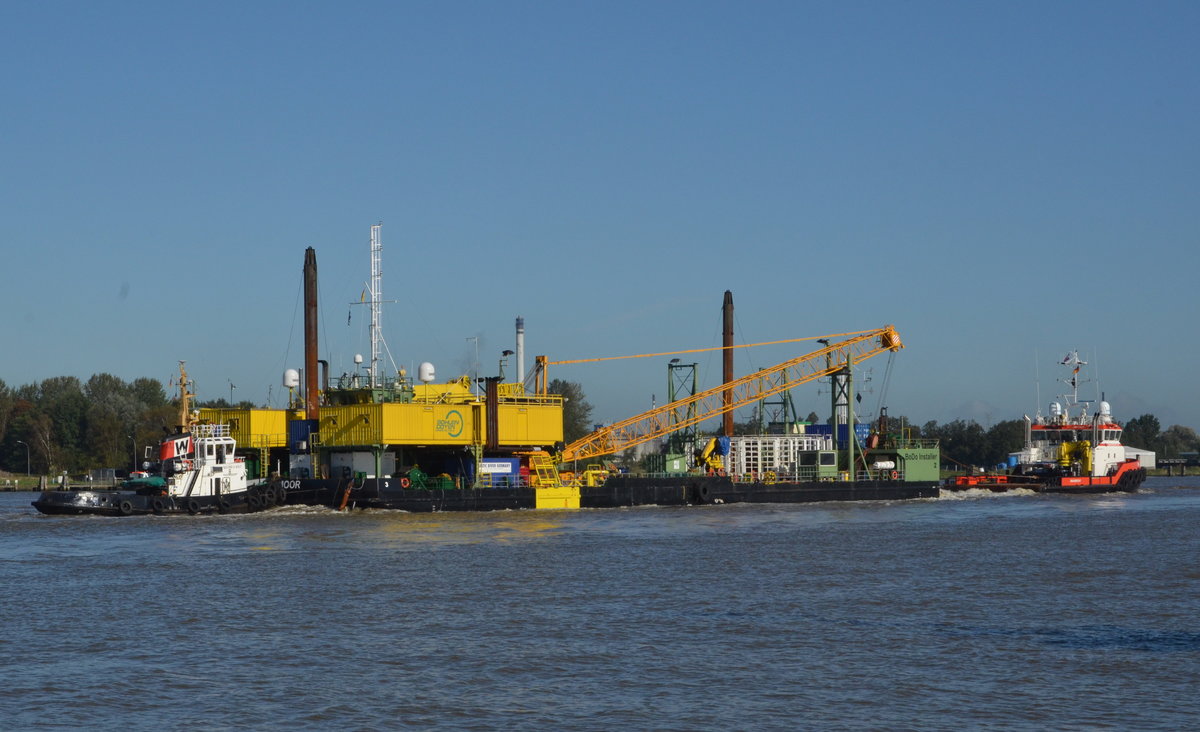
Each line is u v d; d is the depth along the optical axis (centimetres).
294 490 12012
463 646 4934
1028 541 9269
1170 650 4791
